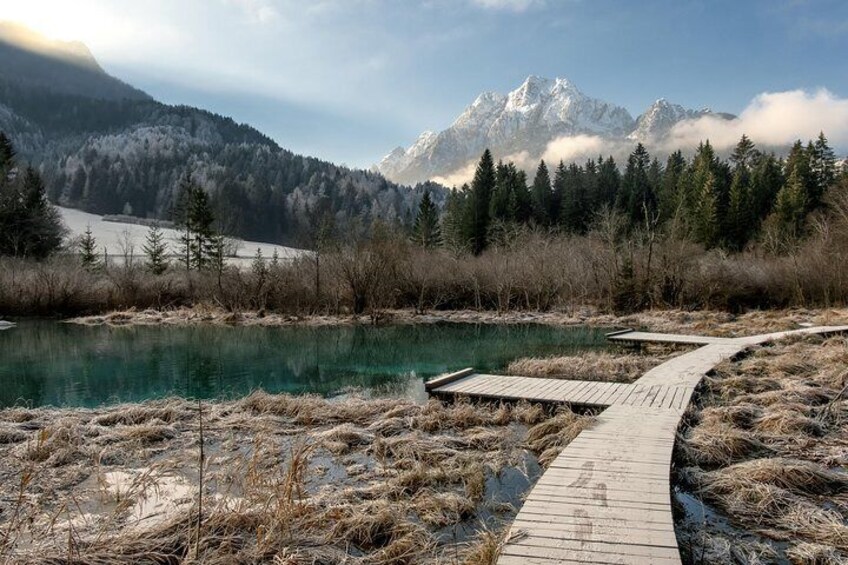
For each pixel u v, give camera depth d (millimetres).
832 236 27266
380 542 4891
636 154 66438
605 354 14445
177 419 8750
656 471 5715
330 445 7367
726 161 61469
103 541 4477
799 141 54031
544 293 27219
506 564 3963
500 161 61281
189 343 18078
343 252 25750
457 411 8758
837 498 5547
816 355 12445
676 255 26594
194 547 4359
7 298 24016
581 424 7453
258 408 9453
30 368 14078
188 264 37938
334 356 16094
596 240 32375
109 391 11805
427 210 51406
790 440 7262
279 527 4719
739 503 5465
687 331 20391
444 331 21125
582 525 4535
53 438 7223
